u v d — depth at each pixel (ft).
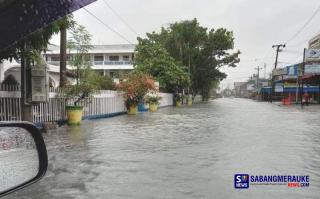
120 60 204.54
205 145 31.60
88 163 23.82
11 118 41.11
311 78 135.95
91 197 16.60
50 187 18.13
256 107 122.62
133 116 71.77
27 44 31.37
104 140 34.73
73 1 9.89
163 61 121.60
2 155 7.91
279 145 31.63
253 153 27.58
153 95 101.40
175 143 32.81
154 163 23.81
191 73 170.91
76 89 51.49
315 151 28.55
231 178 19.92
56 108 50.39
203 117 68.80
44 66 41.52
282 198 16.48
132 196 16.69
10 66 63.31
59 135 38.60
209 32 177.68
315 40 160.15
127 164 23.49
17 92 42.01
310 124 52.65
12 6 8.75
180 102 143.64
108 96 70.95
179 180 19.47
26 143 7.79
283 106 132.16
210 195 16.83
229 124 52.70
